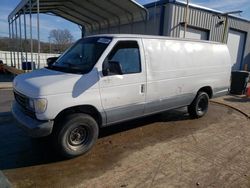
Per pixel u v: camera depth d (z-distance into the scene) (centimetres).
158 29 1372
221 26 1627
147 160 396
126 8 1409
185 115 674
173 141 482
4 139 464
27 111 375
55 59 529
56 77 376
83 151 400
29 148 427
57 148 378
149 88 479
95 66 396
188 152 433
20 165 369
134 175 348
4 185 283
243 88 1050
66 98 365
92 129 405
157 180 337
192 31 1467
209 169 374
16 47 2083
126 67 439
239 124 618
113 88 418
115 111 430
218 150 447
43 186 315
